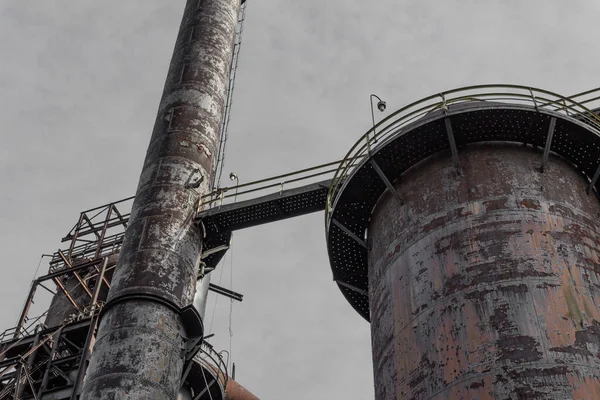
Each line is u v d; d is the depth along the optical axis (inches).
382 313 778.2
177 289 1041.5
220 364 1230.3
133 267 1046.4
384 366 735.7
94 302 1190.9
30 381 1090.1
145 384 929.5
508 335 645.9
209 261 1196.5
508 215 743.7
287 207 1111.0
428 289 725.9
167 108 1293.1
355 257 933.8
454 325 678.5
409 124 852.6
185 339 1025.5
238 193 1151.6
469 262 716.0
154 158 1208.2
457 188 792.9
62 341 1178.0
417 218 799.7
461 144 836.6
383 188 882.8
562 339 635.5
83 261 1378.0
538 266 692.1
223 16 1487.5
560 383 606.2
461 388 634.8
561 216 748.0
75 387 1047.6
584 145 816.9
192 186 1165.7
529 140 824.9
